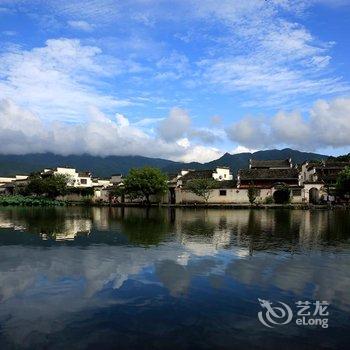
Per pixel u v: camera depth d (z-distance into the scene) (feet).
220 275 58.85
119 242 89.97
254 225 128.57
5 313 43.80
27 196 352.49
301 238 95.66
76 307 45.47
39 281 55.77
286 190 263.29
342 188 234.38
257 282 55.06
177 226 126.11
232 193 278.87
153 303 46.70
